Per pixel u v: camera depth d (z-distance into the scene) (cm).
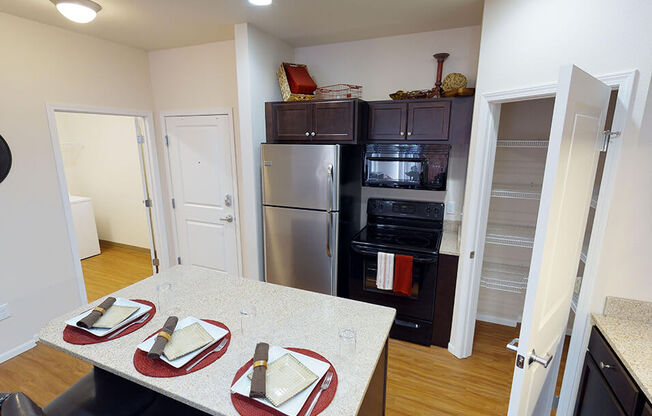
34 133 260
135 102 343
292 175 279
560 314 158
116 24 265
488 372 243
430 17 253
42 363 250
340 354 137
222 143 342
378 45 306
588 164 140
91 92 300
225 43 317
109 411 145
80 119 483
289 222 290
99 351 137
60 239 283
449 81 262
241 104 282
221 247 372
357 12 242
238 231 359
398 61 302
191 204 376
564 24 166
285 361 127
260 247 312
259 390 109
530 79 185
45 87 265
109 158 480
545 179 116
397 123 278
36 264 268
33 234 265
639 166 147
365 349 141
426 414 205
